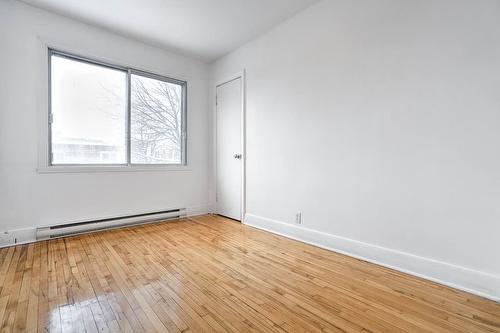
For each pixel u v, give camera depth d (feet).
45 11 8.57
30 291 5.22
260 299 4.98
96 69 9.95
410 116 6.15
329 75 7.88
